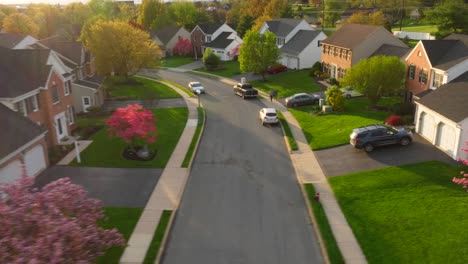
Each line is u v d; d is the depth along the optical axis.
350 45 52.38
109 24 62.41
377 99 41.69
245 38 60.16
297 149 32.34
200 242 19.58
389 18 109.94
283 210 22.61
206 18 118.94
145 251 18.62
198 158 31.17
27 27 81.81
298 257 18.25
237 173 28.05
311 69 61.91
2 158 24.08
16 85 30.44
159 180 26.88
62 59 48.09
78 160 30.38
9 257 11.91
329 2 123.56
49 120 33.59
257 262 17.92
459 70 34.75
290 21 78.38
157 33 99.75
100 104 50.09
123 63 63.91
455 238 18.50
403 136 30.00
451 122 27.11
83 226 15.59
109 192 25.12
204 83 64.69
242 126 39.78
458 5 69.62
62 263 12.35
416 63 40.44
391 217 20.80
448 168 25.91
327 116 40.69
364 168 27.22
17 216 13.28
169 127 39.66
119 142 34.69
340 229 20.17
